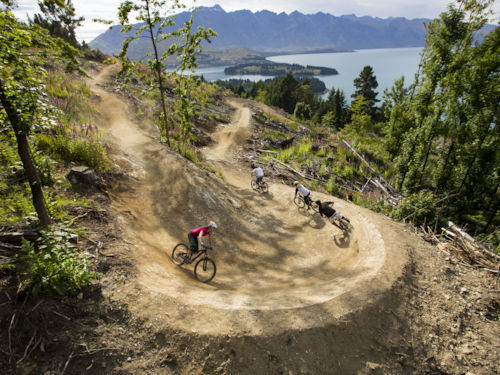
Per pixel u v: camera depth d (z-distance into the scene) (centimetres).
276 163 2300
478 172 1753
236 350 508
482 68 1509
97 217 794
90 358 460
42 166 829
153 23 1433
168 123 2297
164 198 1131
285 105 9088
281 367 503
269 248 1061
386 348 558
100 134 1406
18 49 459
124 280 605
